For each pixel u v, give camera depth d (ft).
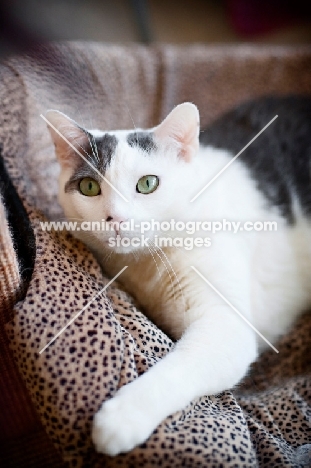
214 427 2.62
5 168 3.49
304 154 4.42
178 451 2.43
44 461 3.61
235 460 2.49
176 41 8.02
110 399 2.50
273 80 5.48
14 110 3.77
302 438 3.00
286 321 4.03
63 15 6.83
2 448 3.62
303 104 4.91
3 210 2.77
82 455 2.52
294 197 4.20
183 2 8.07
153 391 2.51
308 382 3.44
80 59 4.68
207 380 2.77
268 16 7.80
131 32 7.68
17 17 6.01
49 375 2.56
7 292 2.81
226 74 5.45
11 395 3.30
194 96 5.43
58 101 4.31
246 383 3.65
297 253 4.05
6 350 3.03
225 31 8.13
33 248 3.15
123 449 2.38
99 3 7.36
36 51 4.39
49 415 2.56
